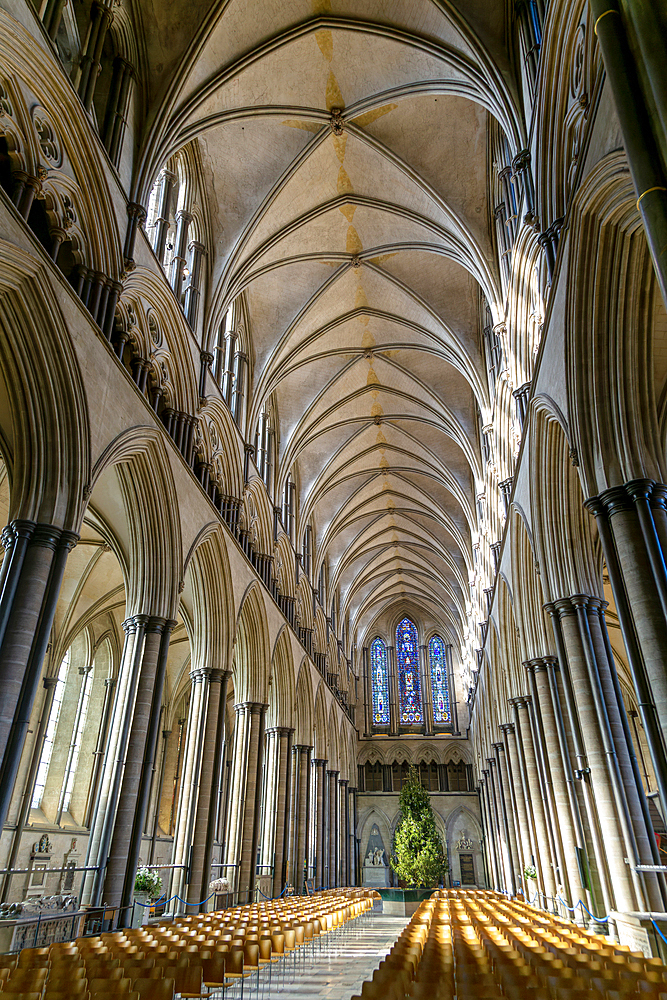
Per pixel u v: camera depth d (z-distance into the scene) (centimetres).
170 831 3145
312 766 3316
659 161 508
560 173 1178
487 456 2466
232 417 2120
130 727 1390
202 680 1861
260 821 2623
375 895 3039
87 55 1312
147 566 1516
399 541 4319
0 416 1140
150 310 1538
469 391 2825
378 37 1678
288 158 1989
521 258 1565
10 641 979
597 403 988
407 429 3259
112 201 1327
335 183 2130
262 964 933
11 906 1055
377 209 2184
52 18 1180
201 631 1916
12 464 1133
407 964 657
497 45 1524
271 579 2545
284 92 1812
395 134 1942
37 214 1227
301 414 2898
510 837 2616
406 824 3297
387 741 4738
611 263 963
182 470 1644
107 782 1337
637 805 1120
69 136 1199
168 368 1639
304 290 2455
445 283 2397
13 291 1034
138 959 725
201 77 1617
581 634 1295
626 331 970
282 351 2505
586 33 999
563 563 1360
